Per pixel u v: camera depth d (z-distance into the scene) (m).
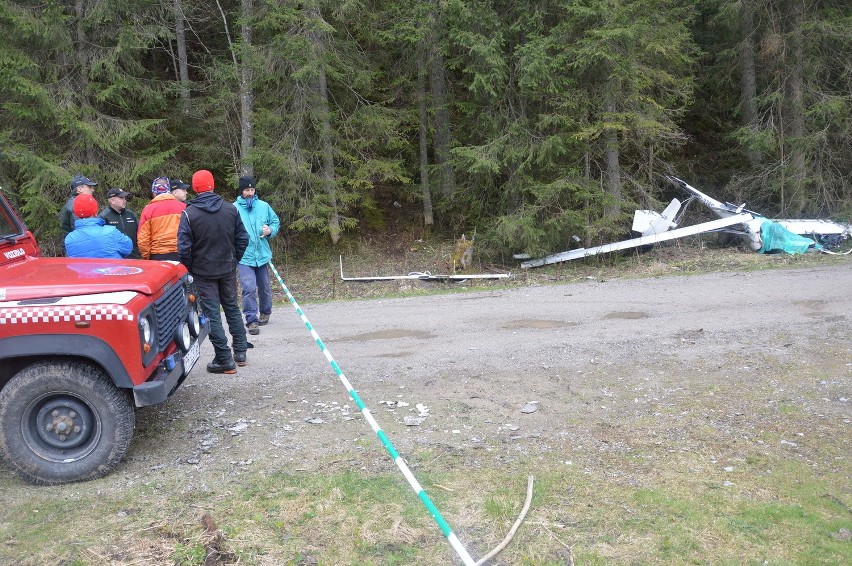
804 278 10.34
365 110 15.05
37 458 4.24
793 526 3.67
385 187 18.19
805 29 14.45
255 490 4.09
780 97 14.80
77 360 4.30
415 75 16.06
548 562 3.34
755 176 15.84
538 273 13.37
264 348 7.44
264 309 8.73
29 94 12.32
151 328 4.46
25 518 3.84
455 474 4.26
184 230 5.83
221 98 14.98
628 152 14.95
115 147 13.30
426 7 13.62
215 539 3.53
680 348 6.94
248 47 13.66
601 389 5.82
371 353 7.13
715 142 18.72
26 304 4.17
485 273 13.79
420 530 3.63
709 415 5.20
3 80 12.12
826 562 3.35
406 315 9.12
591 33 12.44
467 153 13.13
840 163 15.42
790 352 6.69
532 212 13.32
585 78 13.31
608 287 10.63
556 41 12.78
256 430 5.05
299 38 13.40
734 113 16.39
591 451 4.61
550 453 4.58
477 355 6.91
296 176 14.41
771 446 4.66
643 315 8.49
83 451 4.29
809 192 15.27
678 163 17.09
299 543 3.53
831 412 5.21
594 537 3.56
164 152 14.16
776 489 4.07
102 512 3.88
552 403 5.52
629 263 13.29
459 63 14.03
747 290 9.70
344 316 9.23
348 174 15.36
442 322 8.58
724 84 17.28
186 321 5.32
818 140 14.82
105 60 13.25
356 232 16.78
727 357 6.60
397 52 15.57
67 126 12.95
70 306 4.15
